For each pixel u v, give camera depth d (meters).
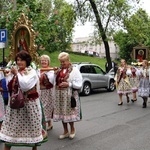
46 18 12.45
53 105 6.48
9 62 5.68
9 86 4.63
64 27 19.59
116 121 8.00
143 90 10.24
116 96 13.58
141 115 8.91
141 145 5.84
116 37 20.92
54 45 13.25
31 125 4.63
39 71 6.36
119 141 6.10
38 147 5.63
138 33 20.77
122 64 11.30
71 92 6.12
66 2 20.28
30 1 12.16
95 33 20.66
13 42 5.78
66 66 6.13
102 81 14.90
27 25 5.56
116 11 19.62
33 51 5.50
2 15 11.98
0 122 5.91
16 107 4.43
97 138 6.30
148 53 14.64
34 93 4.64
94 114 8.97
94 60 43.53
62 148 5.60
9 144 4.64
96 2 19.58
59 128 7.12
